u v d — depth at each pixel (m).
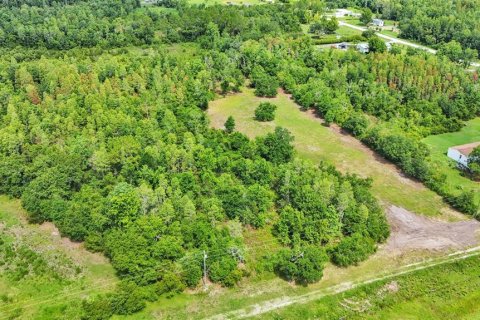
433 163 119.62
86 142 114.19
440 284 87.00
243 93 162.75
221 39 188.88
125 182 99.56
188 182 102.12
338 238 95.31
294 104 155.38
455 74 160.50
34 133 119.69
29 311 80.00
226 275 84.38
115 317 78.25
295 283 86.25
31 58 176.12
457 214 104.62
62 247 94.44
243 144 120.06
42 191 101.06
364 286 85.50
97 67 154.50
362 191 102.12
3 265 90.75
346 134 137.62
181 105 141.12
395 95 150.62
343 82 155.88
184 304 81.56
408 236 97.75
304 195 98.12
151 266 84.62
